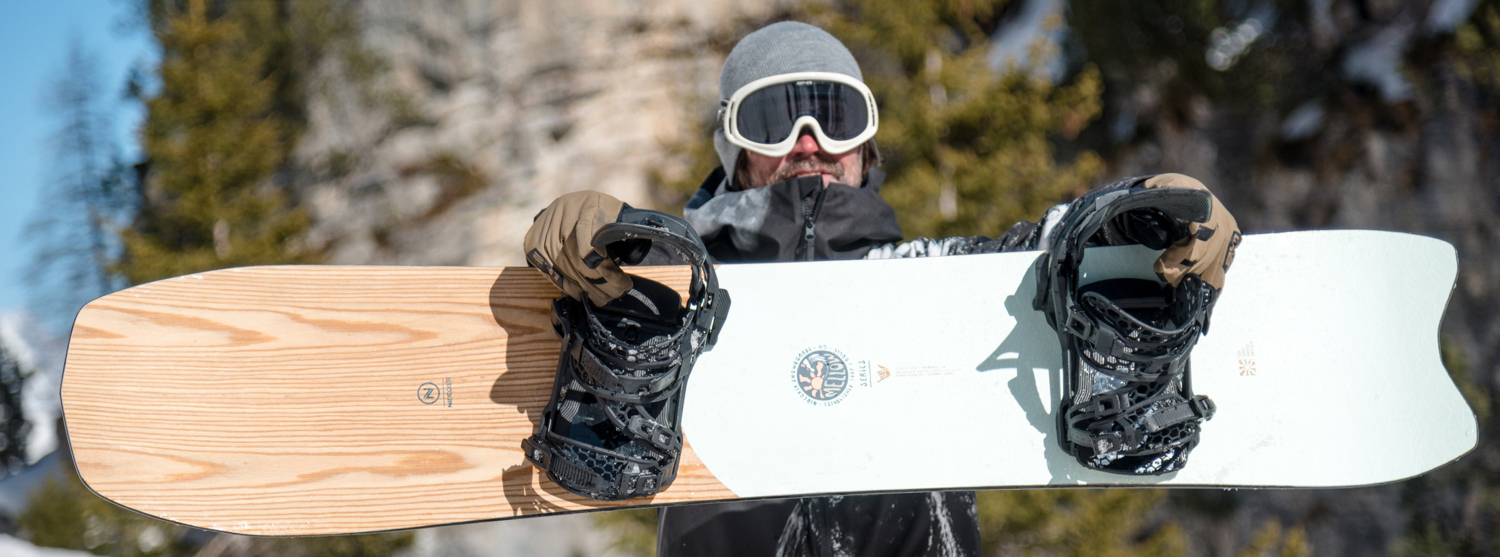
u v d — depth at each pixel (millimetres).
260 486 1322
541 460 1173
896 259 1431
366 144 12680
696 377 1383
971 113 6473
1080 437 1234
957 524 1408
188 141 9945
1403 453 1399
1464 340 8133
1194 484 1366
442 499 1321
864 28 6781
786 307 1414
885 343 1399
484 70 12328
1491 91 8227
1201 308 1164
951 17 7023
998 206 6402
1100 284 1259
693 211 1631
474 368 1365
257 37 12648
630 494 1154
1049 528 6125
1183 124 9492
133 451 1319
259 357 1363
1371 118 8984
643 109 11812
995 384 1379
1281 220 9242
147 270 9477
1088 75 6484
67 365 1333
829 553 1365
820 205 1526
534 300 1387
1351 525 8273
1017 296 1399
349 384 1359
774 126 1601
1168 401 1190
